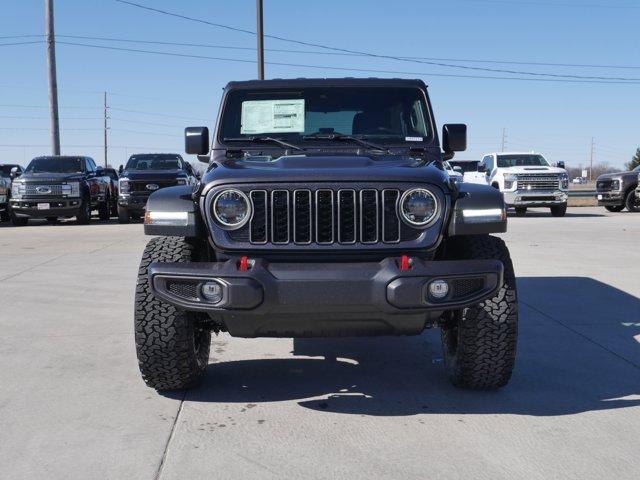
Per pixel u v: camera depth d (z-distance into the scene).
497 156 21.78
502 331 4.05
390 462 3.32
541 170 20.34
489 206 3.97
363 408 4.10
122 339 5.76
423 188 3.88
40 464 3.31
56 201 18.70
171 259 4.13
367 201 3.87
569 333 5.89
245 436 3.66
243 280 3.64
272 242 3.85
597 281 8.43
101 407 4.11
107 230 16.97
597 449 3.46
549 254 10.92
